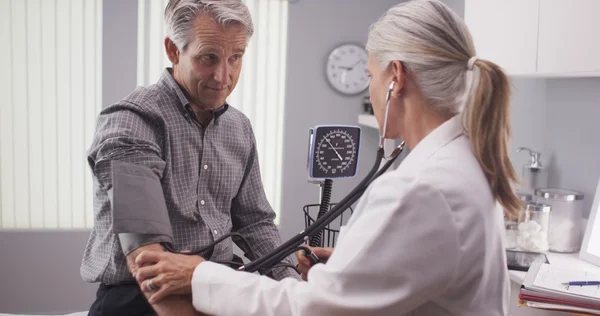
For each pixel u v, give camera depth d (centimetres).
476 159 95
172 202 138
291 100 417
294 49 414
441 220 85
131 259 115
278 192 424
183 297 108
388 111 102
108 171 121
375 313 86
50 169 388
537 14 201
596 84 231
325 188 143
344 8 418
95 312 133
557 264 209
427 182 87
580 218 229
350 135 140
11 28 377
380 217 87
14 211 386
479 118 93
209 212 148
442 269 85
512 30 217
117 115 132
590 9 173
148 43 390
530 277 161
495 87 93
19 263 386
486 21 237
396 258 85
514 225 233
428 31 95
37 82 382
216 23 129
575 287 152
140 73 391
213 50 130
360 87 422
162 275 107
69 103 386
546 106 262
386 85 101
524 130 271
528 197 244
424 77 96
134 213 112
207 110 146
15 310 388
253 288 99
